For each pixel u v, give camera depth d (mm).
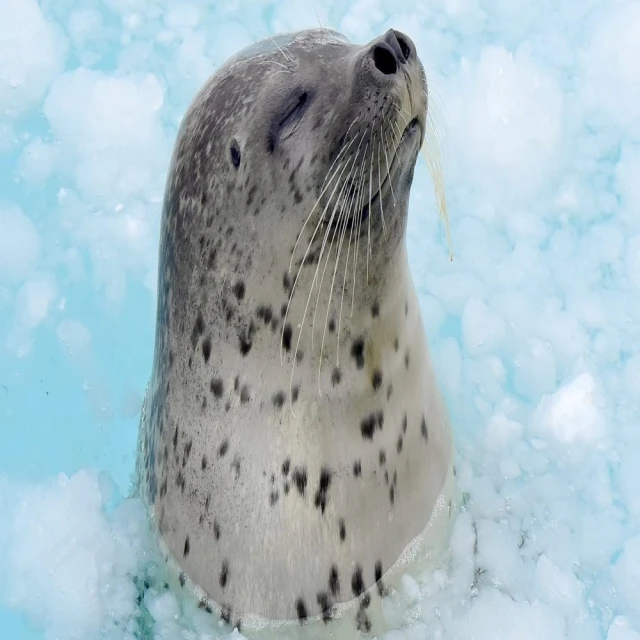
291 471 6004
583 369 9094
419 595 6695
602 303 9500
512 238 10086
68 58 11320
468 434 8398
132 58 11258
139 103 10719
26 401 9453
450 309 9672
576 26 11336
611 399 8852
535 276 9766
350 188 5465
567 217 10164
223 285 6004
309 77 5738
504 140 10297
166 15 11609
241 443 6129
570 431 8547
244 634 6449
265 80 5902
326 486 5992
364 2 11539
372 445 6020
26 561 7680
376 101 5316
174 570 6801
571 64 11102
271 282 5797
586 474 8359
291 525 6078
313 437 5930
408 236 10125
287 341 5836
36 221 10359
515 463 8172
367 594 6363
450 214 10266
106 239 10188
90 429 9266
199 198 6125
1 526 8336
